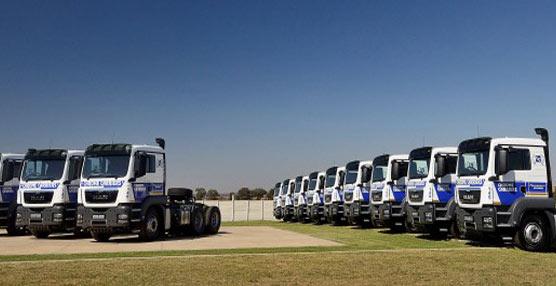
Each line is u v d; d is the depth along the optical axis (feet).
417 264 37.40
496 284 29.99
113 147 56.29
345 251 45.37
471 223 48.37
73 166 61.46
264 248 48.47
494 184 46.21
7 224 65.72
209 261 38.99
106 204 54.70
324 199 89.71
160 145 61.41
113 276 32.50
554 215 45.93
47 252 46.09
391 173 65.77
